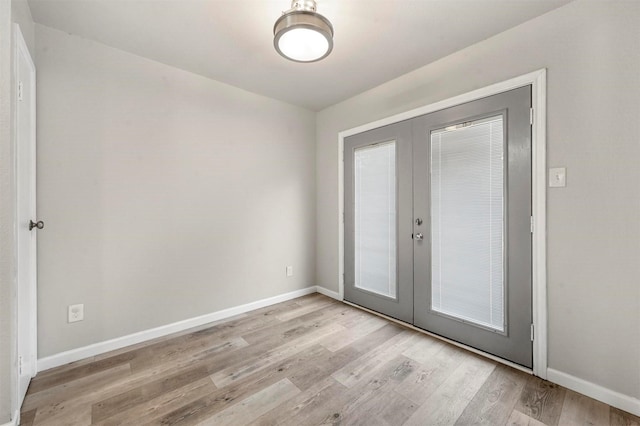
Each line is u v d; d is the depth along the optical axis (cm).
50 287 197
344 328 261
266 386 177
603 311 163
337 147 339
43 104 194
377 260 296
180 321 257
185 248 260
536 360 188
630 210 155
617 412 154
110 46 221
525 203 193
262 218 315
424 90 251
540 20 185
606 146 161
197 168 267
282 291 334
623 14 155
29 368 177
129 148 230
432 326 248
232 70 259
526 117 191
